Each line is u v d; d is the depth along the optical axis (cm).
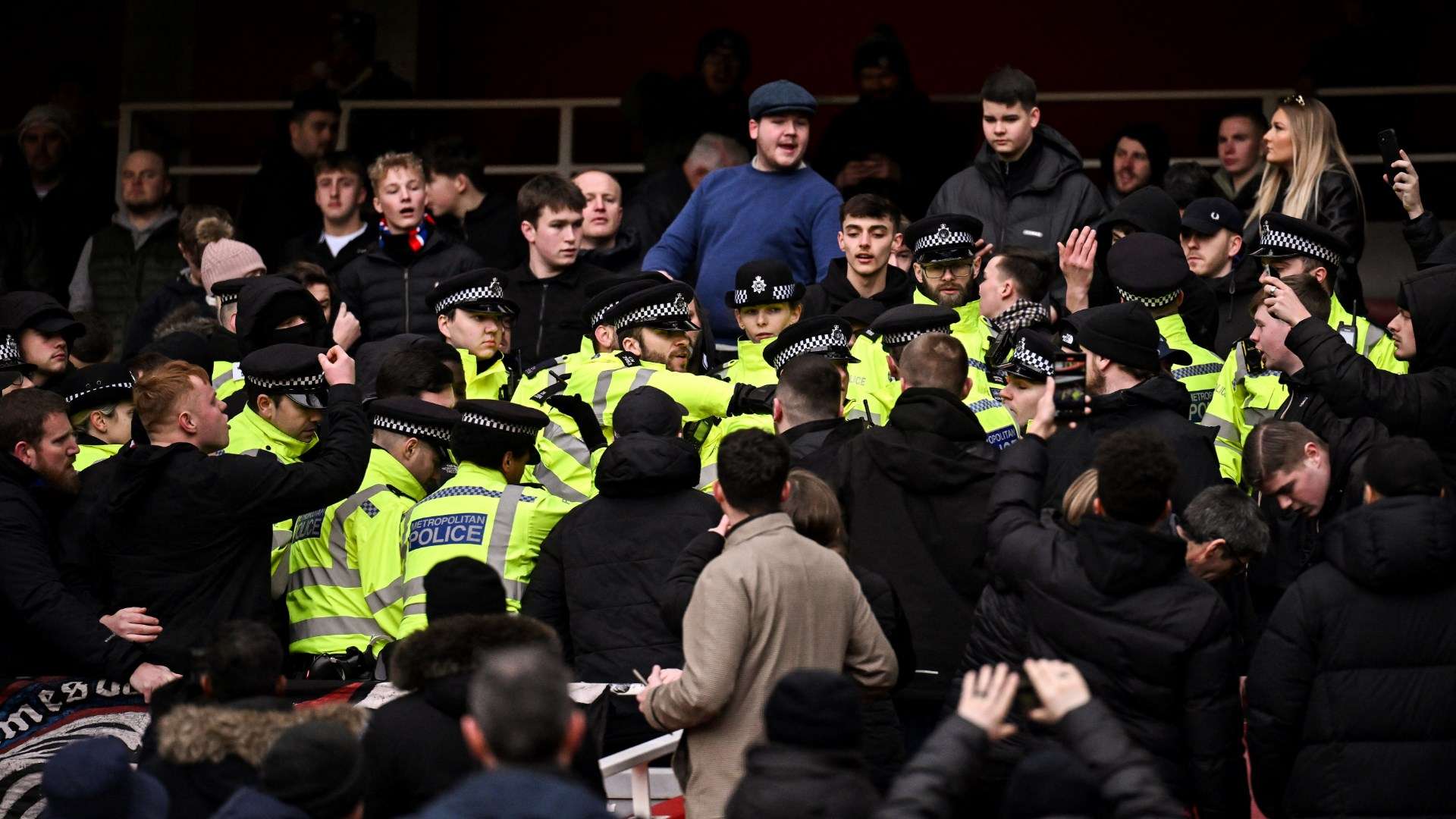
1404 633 1939
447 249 3700
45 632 2353
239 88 5653
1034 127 3588
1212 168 5112
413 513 2486
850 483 2320
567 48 5606
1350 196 3244
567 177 5094
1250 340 2747
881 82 4397
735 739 1936
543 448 2781
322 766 1537
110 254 4431
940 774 1506
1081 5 5378
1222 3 5328
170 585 2380
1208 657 1877
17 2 5734
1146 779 1513
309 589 2553
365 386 2970
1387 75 4669
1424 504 1938
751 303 2994
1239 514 2167
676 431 2498
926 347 2394
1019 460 2044
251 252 3444
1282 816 2014
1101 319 2388
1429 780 1931
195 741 1720
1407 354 2388
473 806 1280
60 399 2477
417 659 1753
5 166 4694
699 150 4103
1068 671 1579
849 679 1545
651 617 2261
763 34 5500
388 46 5528
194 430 2439
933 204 3659
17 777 2367
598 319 2988
